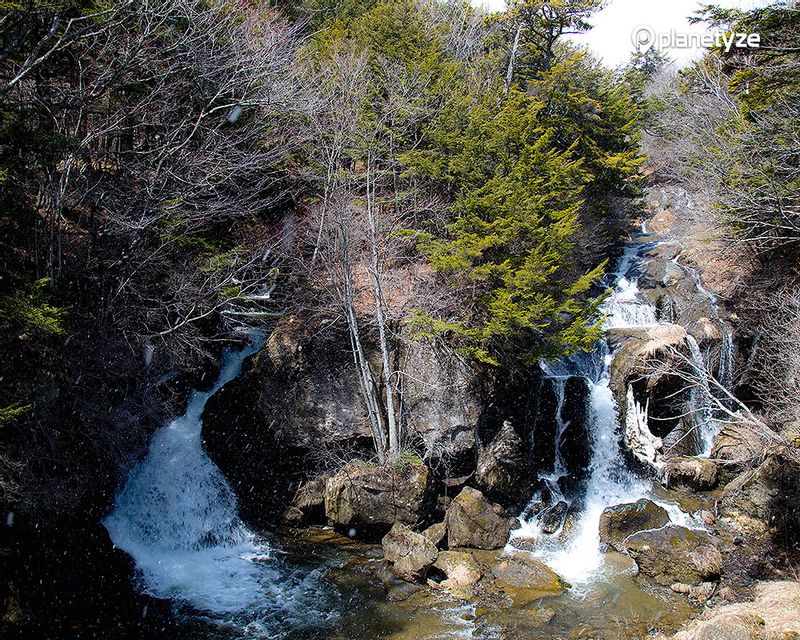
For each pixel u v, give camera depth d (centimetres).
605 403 1934
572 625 1282
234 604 1348
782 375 1908
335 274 1778
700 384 1727
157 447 1695
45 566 1242
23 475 1256
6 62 1432
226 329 2083
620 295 2455
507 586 1425
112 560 1390
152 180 1602
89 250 1594
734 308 2294
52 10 1333
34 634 1148
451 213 1956
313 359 1800
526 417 1908
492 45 2850
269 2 2644
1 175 1171
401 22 2284
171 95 1777
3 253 1266
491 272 1769
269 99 1789
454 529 1605
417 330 1756
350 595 1393
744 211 2086
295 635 1246
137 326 1672
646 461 1883
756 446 1788
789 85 1925
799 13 1648
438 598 1380
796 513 1574
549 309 1681
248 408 1845
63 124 1608
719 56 2044
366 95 2006
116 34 1680
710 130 2461
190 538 1599
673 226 3098
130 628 1237
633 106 2903
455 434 1716
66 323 1416
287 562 1537
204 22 1802
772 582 1372
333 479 1694
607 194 2741
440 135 1927
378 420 1673
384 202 1980
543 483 1822
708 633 1088
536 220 1742
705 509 1731
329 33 2633
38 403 1288
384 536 1594
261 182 1873
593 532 1638
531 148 1883
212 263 1750
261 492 1794
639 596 1384
